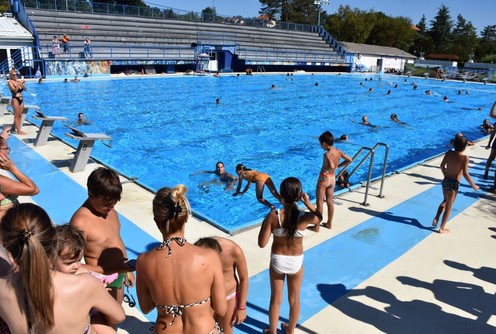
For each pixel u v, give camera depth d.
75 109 18.03
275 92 26.58
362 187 8.45
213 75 33.75
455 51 92.31
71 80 26.34
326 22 85.00
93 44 31.72
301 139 14.23
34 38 27.66
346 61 48.47
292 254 3.62
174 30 38.66
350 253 5.60
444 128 17.72
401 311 4.37
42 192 7.32
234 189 9.15
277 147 13.10
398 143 14.67
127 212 6.60
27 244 1.89
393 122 18.41
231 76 34.62
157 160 11.18
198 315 2.43
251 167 11.06
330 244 5.83
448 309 4.43
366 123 17.48
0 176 3.60
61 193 7.31
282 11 89.12
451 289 4.81
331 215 6.24
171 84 27.84
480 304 4.54
